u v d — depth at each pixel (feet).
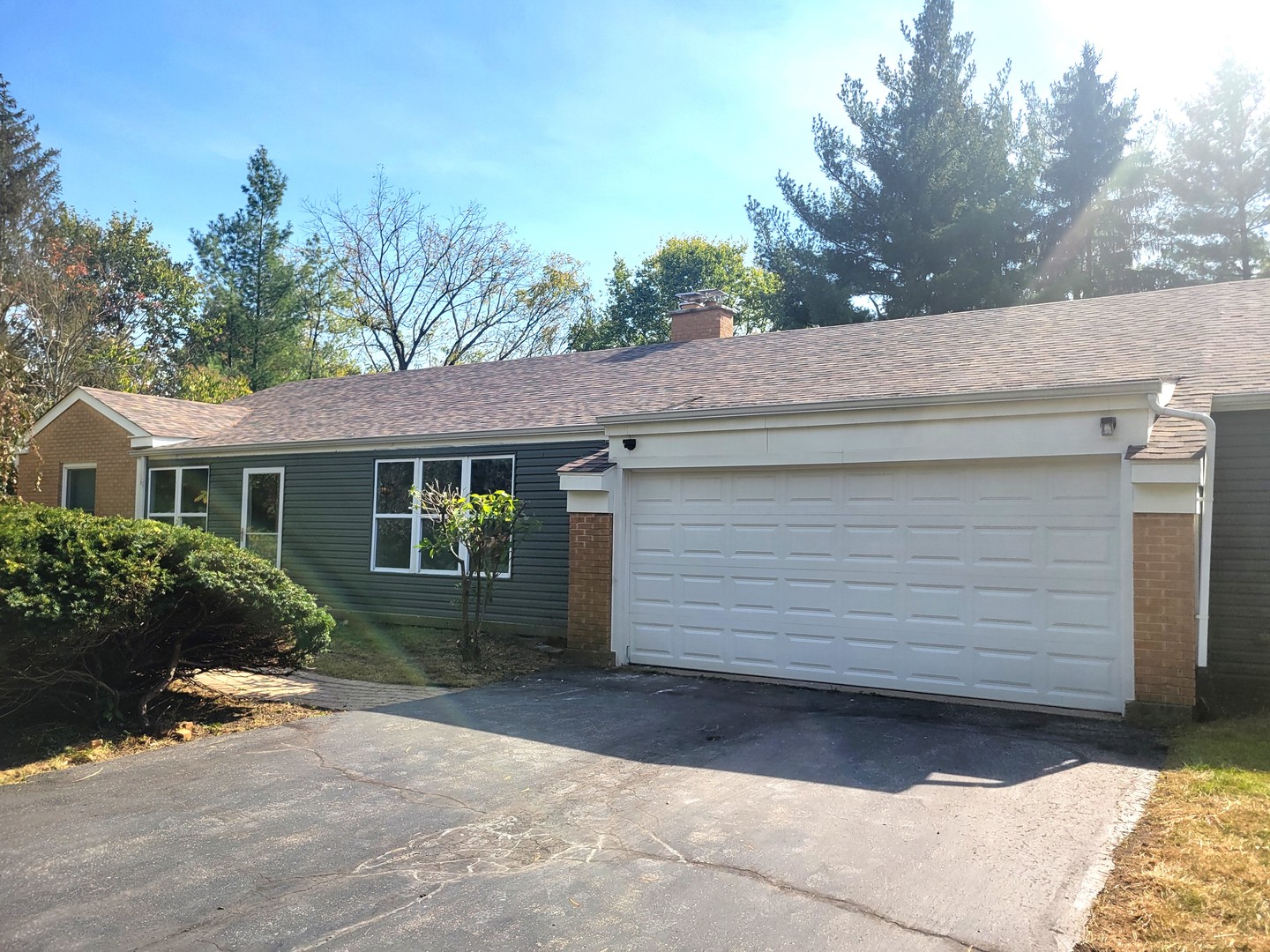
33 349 105.29
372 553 46.11
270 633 25.63
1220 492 27.09
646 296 156.56
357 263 132.57
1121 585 24.58
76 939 12.07
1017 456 26.12
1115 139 98.53
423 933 12.24
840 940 11.94
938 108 94.79
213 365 136.87
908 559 28.32
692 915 12.74
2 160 127.13
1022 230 93.09
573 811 17.31
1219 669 26.78
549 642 39.52
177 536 24.63
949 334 38.81
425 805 17.74
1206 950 11.22
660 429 33.06
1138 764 19.89
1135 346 31.53
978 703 26.55
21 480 58.70
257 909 13.01
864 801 17.70
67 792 18.63
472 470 43.06
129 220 150.82
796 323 96.07
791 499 30.66
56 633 20.68
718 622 31.96
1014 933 12.01
